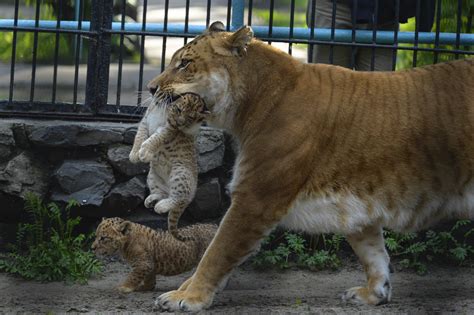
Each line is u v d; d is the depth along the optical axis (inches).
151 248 442.9
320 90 408.5
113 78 722.8
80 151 506.0
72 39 743.7
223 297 439.8
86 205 494.9
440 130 403.5
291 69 412.8
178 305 404.2
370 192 403.5
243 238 405.4
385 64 534.0
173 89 413.4
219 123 418.6
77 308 411.5
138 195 499.2
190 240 453.1
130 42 805.9
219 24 425.1
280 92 408.8
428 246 504.7
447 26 610.9
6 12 775.7
